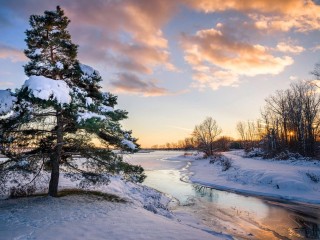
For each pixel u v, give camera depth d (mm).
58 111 11836
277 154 51375
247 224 15523
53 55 14320
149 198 20422
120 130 13914
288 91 58031
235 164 41719
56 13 14086
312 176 27797
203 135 80250
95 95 14117
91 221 10188
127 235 8891
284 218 16922
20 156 12211
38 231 8711
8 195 14289
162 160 84438
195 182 34031
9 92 11109
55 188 13875
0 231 8625
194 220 15992
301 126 49906
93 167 14289
